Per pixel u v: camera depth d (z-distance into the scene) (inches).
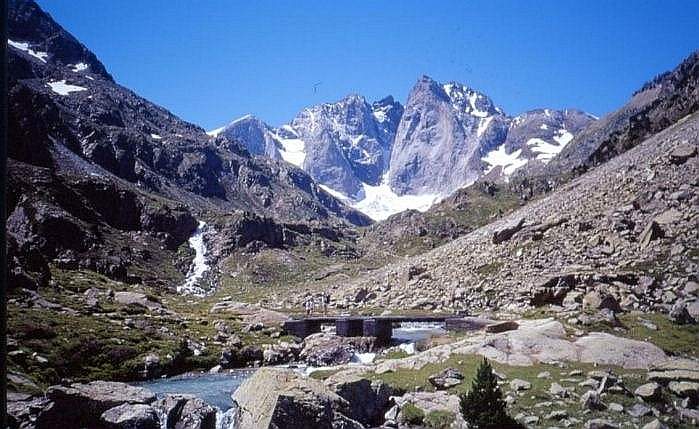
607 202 3917.3
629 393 1398.9
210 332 2819.9
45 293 2866.6
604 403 1358.3
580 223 3686.0
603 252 3149.6
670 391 1401.3
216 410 1544.0
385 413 1513.3
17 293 2600.9
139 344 2333.9
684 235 2925.7
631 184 3973.9
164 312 3169.3
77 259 5812.0
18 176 6909.5
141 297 3521.2
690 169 3700.8
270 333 2992.1
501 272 3592.5
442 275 4215.1
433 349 1971.0
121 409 1418.6
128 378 2114.9
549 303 2704.2
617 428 1234.6
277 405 1267.2
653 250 2903.5
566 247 3494.1
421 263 4921.3
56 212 6402.6
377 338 2790.4
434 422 1418.6
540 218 4372.5
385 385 1582.2
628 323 2078.0
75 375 1994.3
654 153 4451.3
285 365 2490.2
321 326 3216.0
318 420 1293.1
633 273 2664.9
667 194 3518.7
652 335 1923.0
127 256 7559.1
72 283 3663.9
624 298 2432.3
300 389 1343.5
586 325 2062.0
